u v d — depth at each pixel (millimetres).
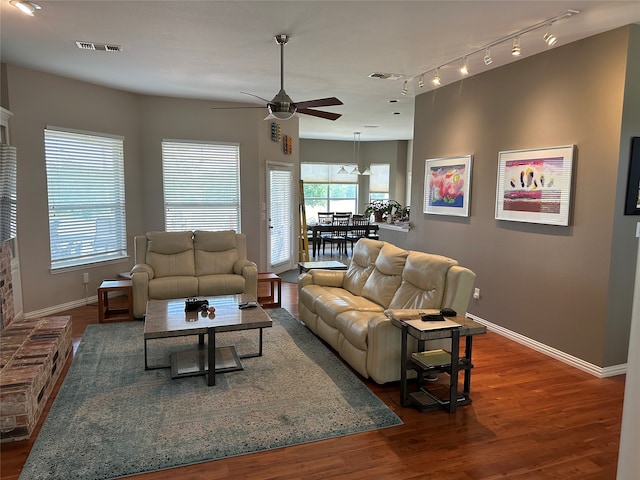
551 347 3945
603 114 3434
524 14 3137
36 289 4965
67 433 2594
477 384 3354
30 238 4875
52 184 5082
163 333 3139
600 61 3451
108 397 3045
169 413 2834
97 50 4094
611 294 3461
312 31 3547
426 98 5676
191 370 3449
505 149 4406
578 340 3688
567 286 3775
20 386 2559
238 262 5410
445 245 5395
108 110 5707
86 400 2998
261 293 6203
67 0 2982
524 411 2943
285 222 7898
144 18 3309
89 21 3371
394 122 8570
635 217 3477
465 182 4945
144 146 6238
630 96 3307
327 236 10484
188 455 2395
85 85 5379
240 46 3939
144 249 5258
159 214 6414
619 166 3342
